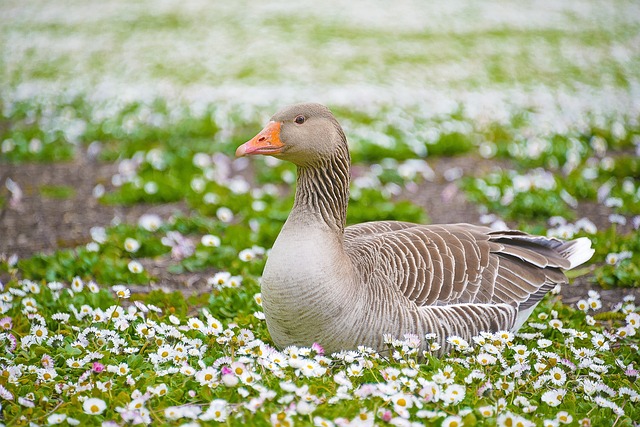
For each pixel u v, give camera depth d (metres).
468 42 36.00
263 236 12.77
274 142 7.82
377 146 18.23
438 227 8.80
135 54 33.16
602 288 10.90
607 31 38.75
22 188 16.17
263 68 30.17
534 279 8.57
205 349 7.93
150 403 6.76
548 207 14.09
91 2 48.41
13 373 7.21
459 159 18.33
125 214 14.66
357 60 31.73
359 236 8.76
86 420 6.56
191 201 14.90
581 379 7.66
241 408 6.51
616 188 15.26
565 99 24.16
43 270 11.33
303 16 43.94
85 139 19.91
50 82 27.12
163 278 11.45
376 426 6.30
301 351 7.18
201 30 39.47
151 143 19.34
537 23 41.41
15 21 41.72
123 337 8.09
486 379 7.38
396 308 7.61
